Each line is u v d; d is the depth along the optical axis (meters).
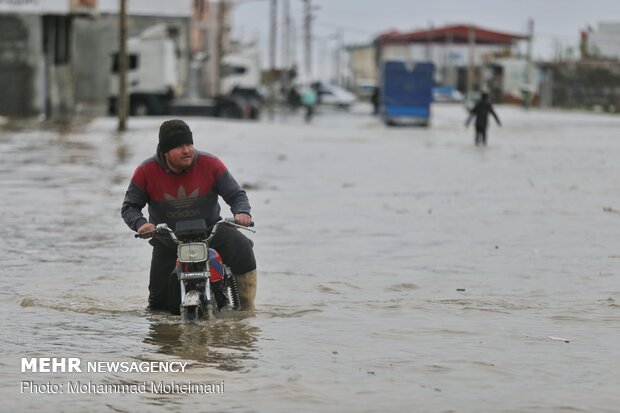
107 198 41.09
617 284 23.14
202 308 18.62
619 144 88.06
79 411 13.44
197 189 19.12
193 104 138.25
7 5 124.25
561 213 37.22
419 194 43.91
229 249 19.48
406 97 127.94
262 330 18.16
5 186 45.72
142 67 135.62
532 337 17.77
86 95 135.75
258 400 13.91
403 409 13.51
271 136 94.94
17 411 13.45
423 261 26.48
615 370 15.55
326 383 14.74
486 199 42.09
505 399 13.98
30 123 111.75
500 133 108.25
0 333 17.98
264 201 40.41
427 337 17.75
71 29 131.50
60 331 18.11
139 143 78.06
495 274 24.56
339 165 60.47
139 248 28.45
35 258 26.66
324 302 20.91
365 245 29.22
